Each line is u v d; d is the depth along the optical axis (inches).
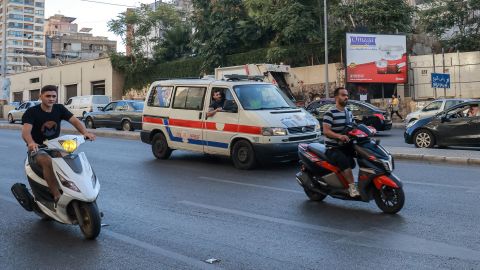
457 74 1198.9
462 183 368.8
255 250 223.6
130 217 286.8
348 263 203.9
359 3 1302.9
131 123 927.0
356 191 290.7
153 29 1943.9
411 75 1262.3
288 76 1053.2
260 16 1397.6
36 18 6210.6
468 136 556.7
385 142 711.7
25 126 242.8
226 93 472.4
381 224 262.1
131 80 1925.4
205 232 254.1
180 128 505.4
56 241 242.8
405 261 204.5
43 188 248.7
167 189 368.8
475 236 236.8
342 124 294.4
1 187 384.2
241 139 453.1
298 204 313.6
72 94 2155.5
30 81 2400.3
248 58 1460.4
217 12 1536.7
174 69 1754.4
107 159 539.5
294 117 452.8
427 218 271.3
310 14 1342.3
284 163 488.4
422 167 451.5
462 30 1412.4
